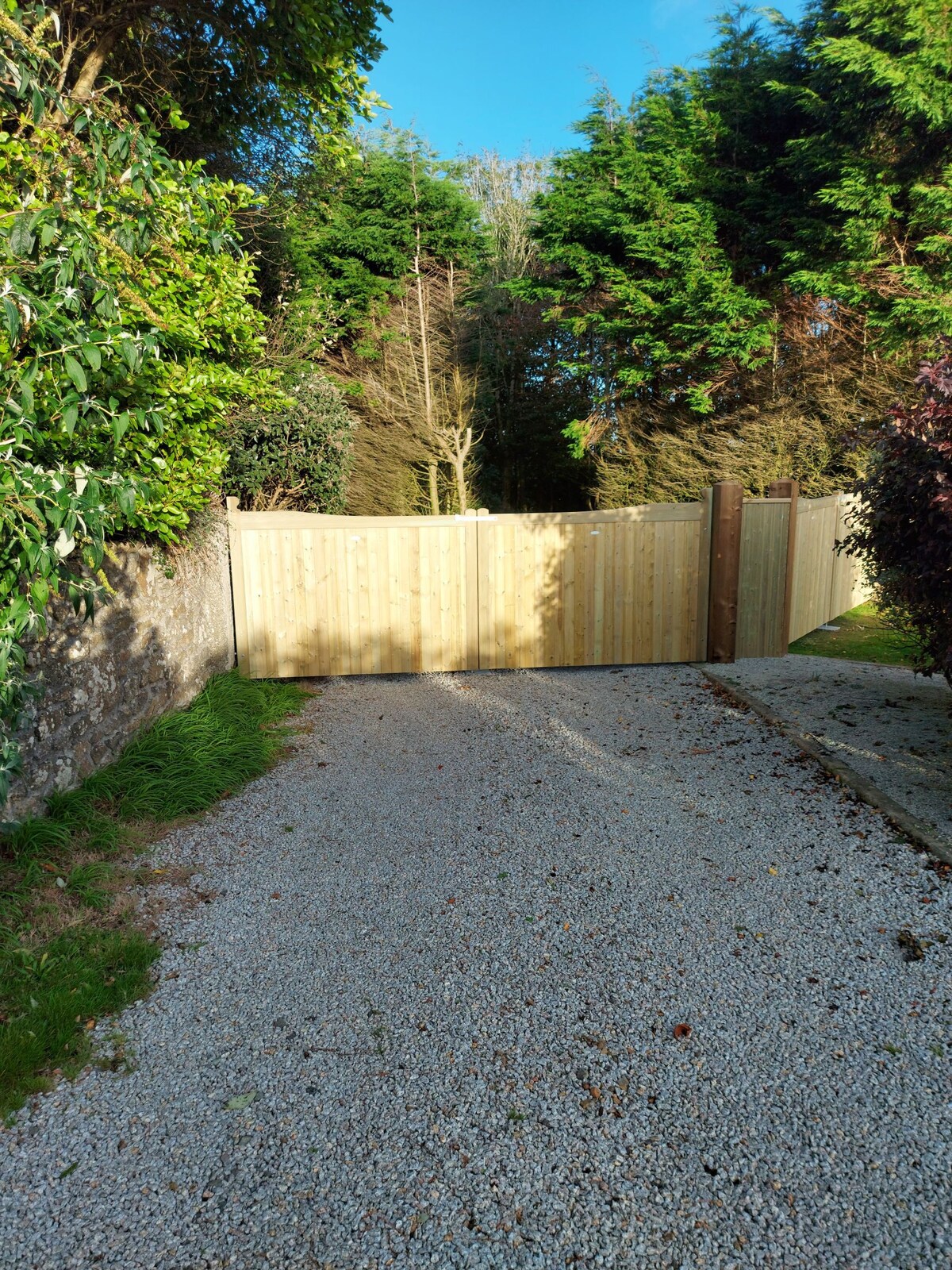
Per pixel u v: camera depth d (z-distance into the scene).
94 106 3.10
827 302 13.75
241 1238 1.84
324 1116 2.21
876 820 4.04
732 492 7.56
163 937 3.15
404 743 5.66
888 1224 1.84
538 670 7.85
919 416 4.22
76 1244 1.83
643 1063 2.40
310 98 7.43
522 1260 1.78
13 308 1.92
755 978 2.80
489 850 3.90
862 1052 2.41
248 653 7.43
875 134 12.43
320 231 17.50
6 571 2.23
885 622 6.33
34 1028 2.49
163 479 4.95
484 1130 2.15
